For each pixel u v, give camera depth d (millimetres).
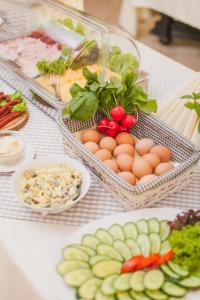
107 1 4449
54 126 1583
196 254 993
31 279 1050
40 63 1742
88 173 1255
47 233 1166
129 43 1754
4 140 1430
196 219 1087
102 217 1205
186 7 3160
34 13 1949
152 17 3893
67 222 1199
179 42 3867
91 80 1438
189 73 1908
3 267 1174
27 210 1233
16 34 1967
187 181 1281
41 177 1236
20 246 1130
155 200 1224
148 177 1213
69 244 1071
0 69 1934
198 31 3844
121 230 1101
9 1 2031
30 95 1742
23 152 1443
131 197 1156
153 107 1399
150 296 926
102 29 1694
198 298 952
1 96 1661
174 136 1316
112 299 924
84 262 1015
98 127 1400
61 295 960
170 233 1085
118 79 1611
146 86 1725
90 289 948
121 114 1364
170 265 997
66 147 1398
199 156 1234
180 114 1459
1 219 1206
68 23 1800
